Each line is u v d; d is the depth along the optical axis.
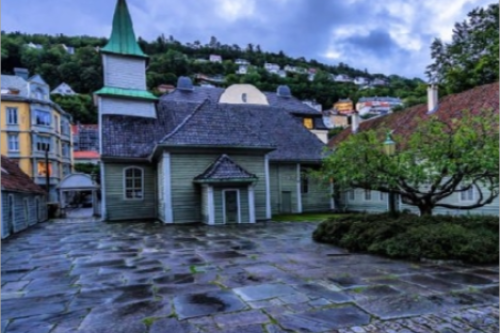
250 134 15.46
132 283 5.12
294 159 18.47
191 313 3.82
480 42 24.41
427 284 4.81
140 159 16.42
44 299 4.43
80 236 10.74
